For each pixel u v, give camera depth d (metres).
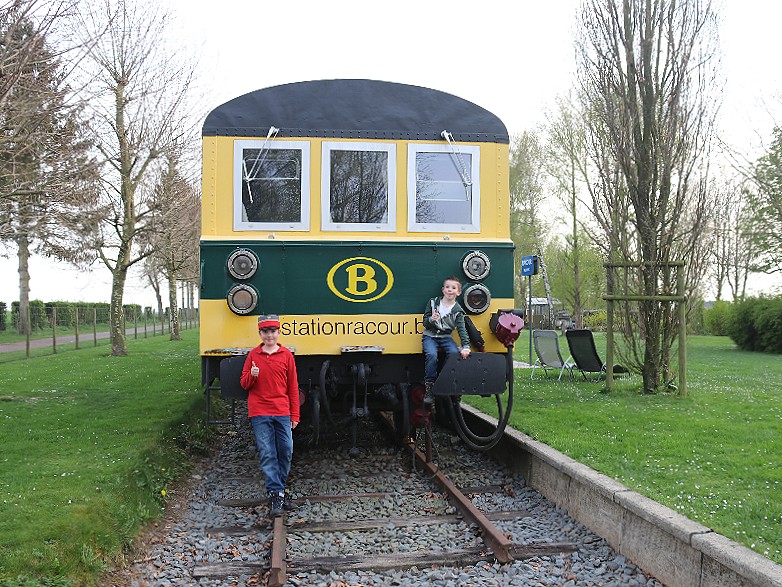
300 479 6.45
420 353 6.17
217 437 8.58
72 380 11.59
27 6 6.86
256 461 7.28
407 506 5.66
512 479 6.44
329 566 4.49
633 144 9.63
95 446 6.58
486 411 8.27
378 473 6.64
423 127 6.36
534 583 4.22
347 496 5.88
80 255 16.52
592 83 10.07
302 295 6.04
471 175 6.38
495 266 6.28
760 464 5.59
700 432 6.81
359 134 6.28
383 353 6.15
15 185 8.34
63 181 8.85
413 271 6.19
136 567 4.50
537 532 5.05
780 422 7.26
